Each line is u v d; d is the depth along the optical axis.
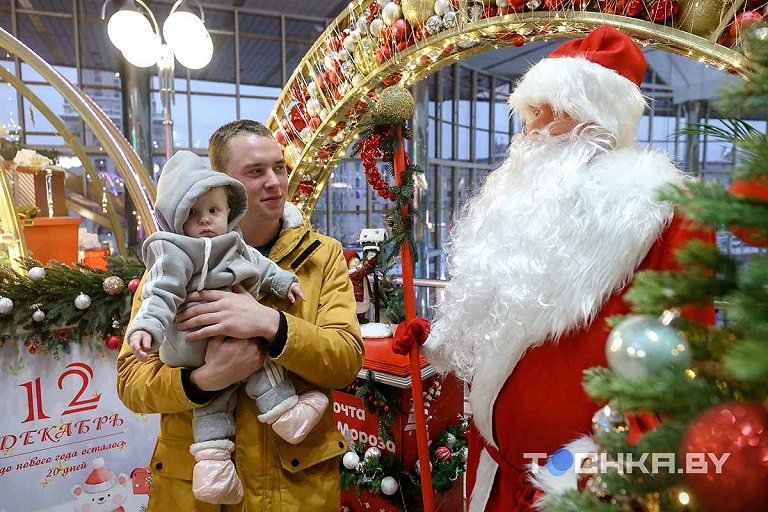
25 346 1.62
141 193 2.09
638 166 1.10
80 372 1.72
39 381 1.65
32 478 1.65
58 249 2.21
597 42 1.22
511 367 1.15
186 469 1.15
